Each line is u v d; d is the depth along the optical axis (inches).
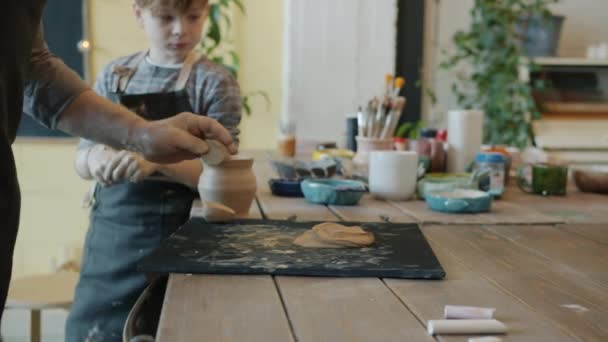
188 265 37.8
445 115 146.3
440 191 62.7
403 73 142.3
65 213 131.6
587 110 140.6
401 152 65.9
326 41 135.3
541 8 137.8
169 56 69.6
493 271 39.9
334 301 33.3
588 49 142.2
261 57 137.9
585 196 70.9
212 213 49.4
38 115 45.4
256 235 45.9
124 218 66.5
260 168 88.0
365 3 135.1
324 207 60.4
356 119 97.8
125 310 65.9
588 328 30.2
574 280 38.2
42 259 131.8
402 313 31.7
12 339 123.0
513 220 56.2
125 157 60.3
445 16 143.7
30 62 42.8
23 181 129.9
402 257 40.7
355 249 42.6
